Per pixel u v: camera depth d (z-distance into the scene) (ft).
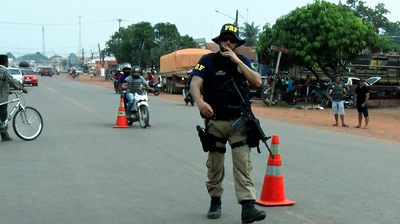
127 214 20.42
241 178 17.93
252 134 18.20
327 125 63.31
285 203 21.74
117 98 99.45
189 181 26.68
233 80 18.08
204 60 18.35
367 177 28.60
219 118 18.22
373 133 55.88
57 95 109.29
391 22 176.14
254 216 17.63
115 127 50.06
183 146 38.58
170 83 138.00
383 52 108.88
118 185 25.58
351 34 94.17
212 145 18.52
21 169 29.37
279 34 95.35
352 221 19.71
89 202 22.25
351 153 37.81
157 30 209.36
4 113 39.91
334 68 99.40
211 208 19.99
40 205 21.70
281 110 88.38
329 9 93.61
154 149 37.04
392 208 21.81
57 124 52.39
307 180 27.43
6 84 39.32
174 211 20.89
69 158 33.01
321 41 92.68
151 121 57.06
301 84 109.70
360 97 61.00
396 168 31.73
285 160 33.83
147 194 23.77
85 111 68.33
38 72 328.70
